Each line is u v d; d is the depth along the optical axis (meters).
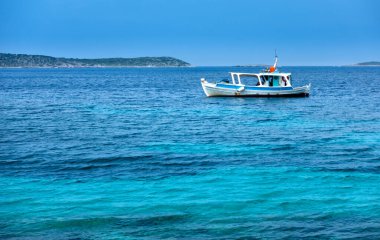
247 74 56.94
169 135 30.84
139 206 16.02
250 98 57.00
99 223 14.59
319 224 14.45
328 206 15.97
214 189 17.91
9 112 44.78
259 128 33.81
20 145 27.27
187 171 20.77
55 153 24.94
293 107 48.66
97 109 47.97
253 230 14.02
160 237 13.57
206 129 33.41
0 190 17.95
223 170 20.86
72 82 118.75
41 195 17.30
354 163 22.25
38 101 58.06
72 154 24.66
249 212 15.43
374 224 14.44
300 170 20.81
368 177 19.64
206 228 14.17
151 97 64.44
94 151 25.47
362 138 29.28
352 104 51.94
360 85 97.19
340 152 24.88
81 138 29.75
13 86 96.38
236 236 13.62
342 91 75.75
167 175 20.11
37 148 26.31
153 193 17.47
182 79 141.88
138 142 28.30
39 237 13.62
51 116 41.53
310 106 49.66
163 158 23.48
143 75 193.50
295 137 29.77
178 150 25.62
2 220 14.83
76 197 17.05
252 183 18.70
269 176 19.77
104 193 17.52
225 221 14.69
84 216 15.12
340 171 20.64
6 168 21.59
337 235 13.68
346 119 38.75
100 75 194.62
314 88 85.12
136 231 13.99
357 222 14.60
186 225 14.41
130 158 23.52
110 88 89.38
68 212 15.49
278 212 15.43
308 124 35.88
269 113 43.41
